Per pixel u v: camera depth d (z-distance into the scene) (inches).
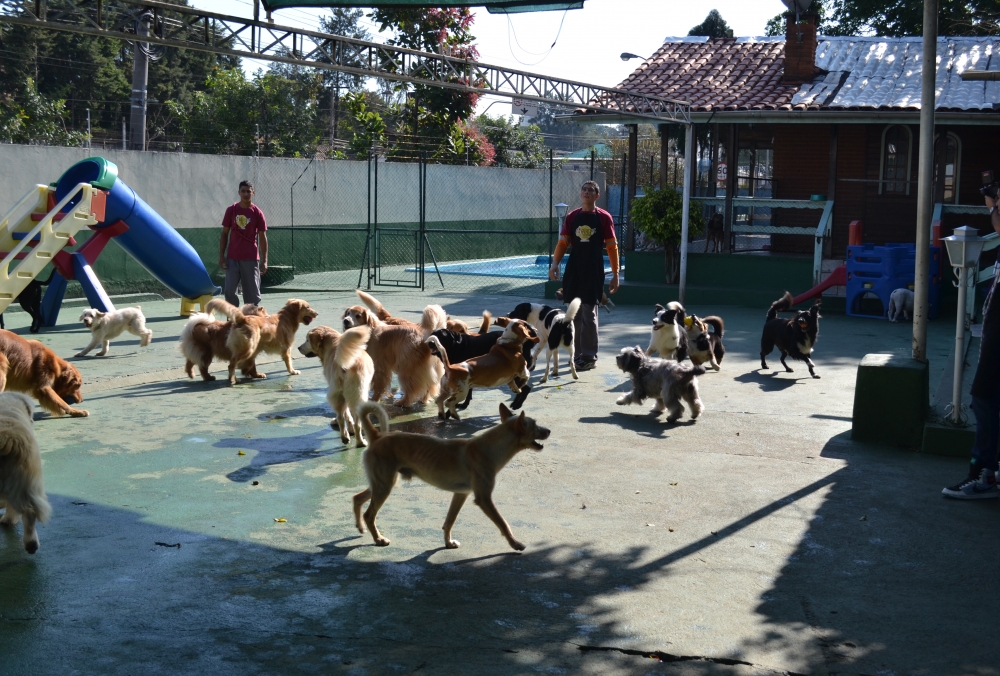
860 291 576.4
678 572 175.6
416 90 1085.8
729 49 818.8
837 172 757.3
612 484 233.1
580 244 398.3
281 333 382.3
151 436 278.1
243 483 231.5
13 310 551.2
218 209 740.7
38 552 181.5
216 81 1149.1
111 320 416.2
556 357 382.3
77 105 1471.5
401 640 144.9
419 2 456.1
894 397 273.0
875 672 136.7
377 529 195.8
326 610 156.0
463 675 133.3
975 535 198.7
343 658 138.3
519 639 145.8
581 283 399.9
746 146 855.7
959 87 686.5
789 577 173.9
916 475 243.8
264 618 152.4
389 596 162.4
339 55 398.3
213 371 394.3
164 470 242.1
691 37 857.5
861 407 277.4
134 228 510.6
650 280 687.1
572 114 693.3
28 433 177.8
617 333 505.7
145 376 372.2
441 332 313.7
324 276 819.4
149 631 146.7
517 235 1121.4
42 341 452.8
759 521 206.1
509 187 1100.5
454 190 1010.7
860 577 174.6
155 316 563.5
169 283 550.3
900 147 737.6
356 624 150.6
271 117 1147.3
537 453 262.5
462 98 1086.4
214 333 364.8
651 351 390.0
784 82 727.1
